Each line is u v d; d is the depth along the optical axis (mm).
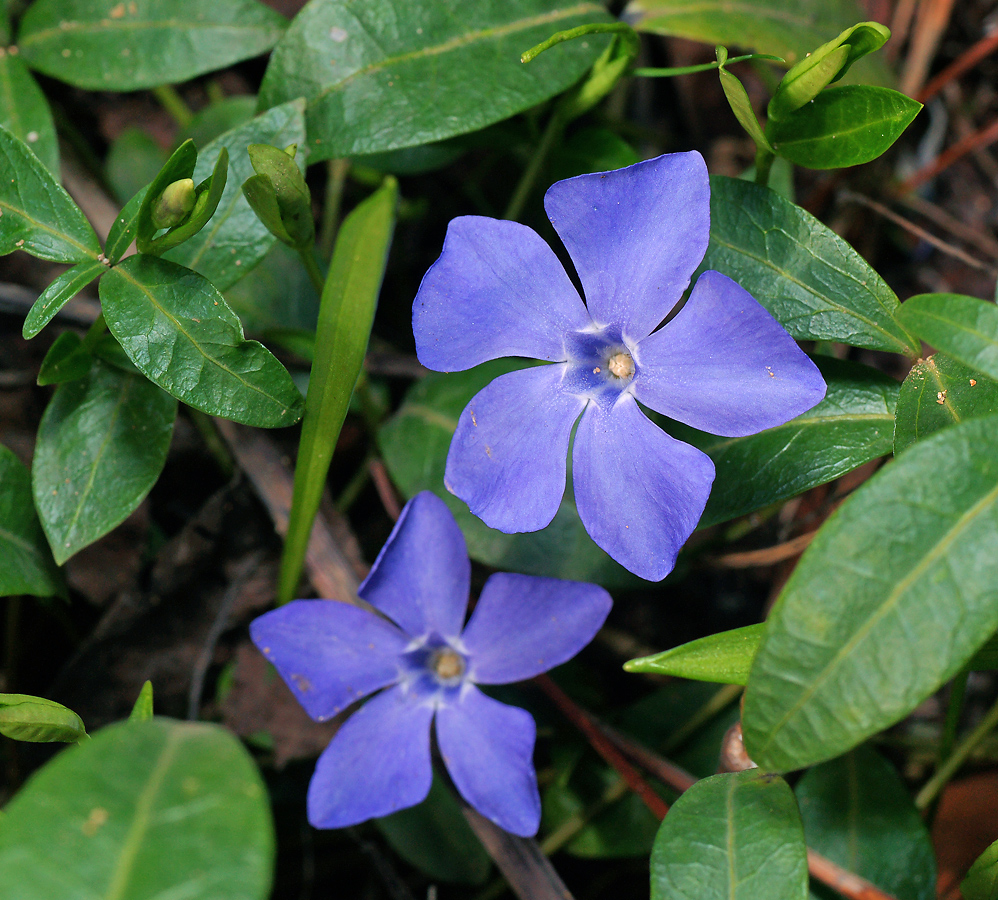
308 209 166
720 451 167
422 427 188
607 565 177
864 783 174
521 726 162
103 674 188
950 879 187
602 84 183
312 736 187
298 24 175
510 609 165
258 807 134
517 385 160
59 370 170
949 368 160
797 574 145
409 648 167
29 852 132
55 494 169
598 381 161
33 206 163
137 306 161
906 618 144
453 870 179
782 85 163
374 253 172
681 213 155
